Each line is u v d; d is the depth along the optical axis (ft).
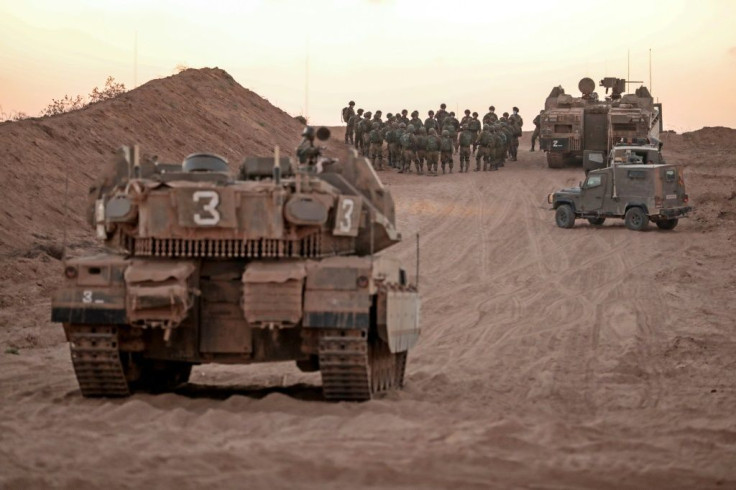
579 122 285.84
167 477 49.01
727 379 91.61
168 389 80.79
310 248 72.64
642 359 102.06
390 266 75.46
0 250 143.84
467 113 306.55
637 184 195.31
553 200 202.18
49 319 118.42
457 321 126.00
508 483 50.26
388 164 305.12
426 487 48.60
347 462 52.54
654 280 153.89
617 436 65.57
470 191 250.37
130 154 77.71
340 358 69.46
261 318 68.28
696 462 58.23
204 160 79.10
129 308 69.87
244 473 50.01
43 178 172.55
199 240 71.41
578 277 157.89
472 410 72.49
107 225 73.72
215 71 303.07
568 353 104.99
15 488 46.68
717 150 321.93
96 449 55.26
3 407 70.59
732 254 171.53
